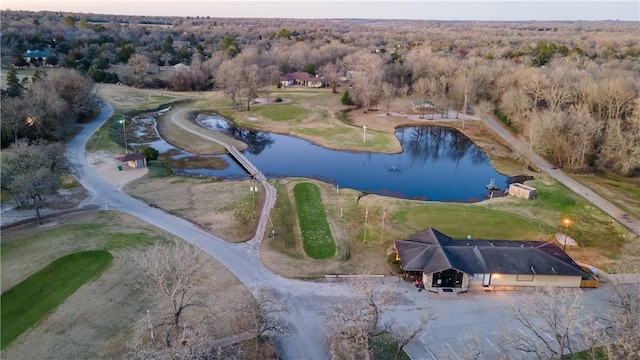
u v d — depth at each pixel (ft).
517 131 425.69
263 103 527.81
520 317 158.20
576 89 396.16
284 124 447.42
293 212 248.11
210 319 152.56
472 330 158.30
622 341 122.93
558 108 361.30
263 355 141.49
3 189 220.02
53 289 169.07
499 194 290.15
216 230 220.84
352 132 424.05
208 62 649.61
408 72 599.57
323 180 311.68
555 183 301.63
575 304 128.06
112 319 155.22
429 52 652.48
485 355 145.59
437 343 151.74
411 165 351.05
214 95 574.15
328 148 384.68
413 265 183.21
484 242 200.03
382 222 240.12
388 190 298.35
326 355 144.66
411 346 150.00
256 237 216.13
